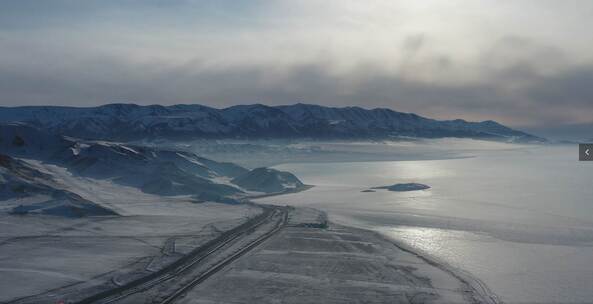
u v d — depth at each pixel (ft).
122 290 205.87
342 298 195.62
